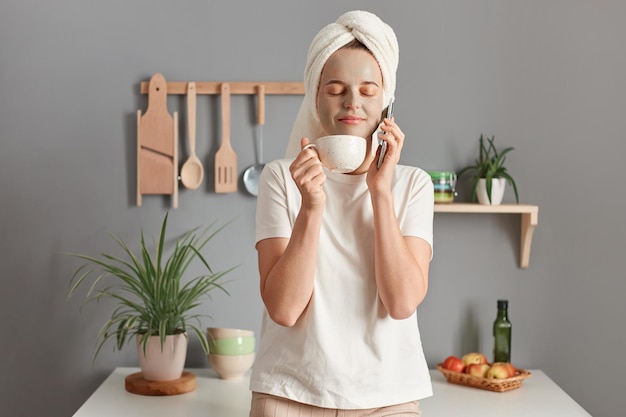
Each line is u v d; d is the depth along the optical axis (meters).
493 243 2.81
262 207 1.72
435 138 2.79
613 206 2.80
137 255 2.78
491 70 2.79
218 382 2.62
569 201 2.80
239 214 2.79
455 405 2.37
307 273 1.58
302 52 2.77
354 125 1.60
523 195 2.80
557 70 2.79
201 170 2.75
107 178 2.78
